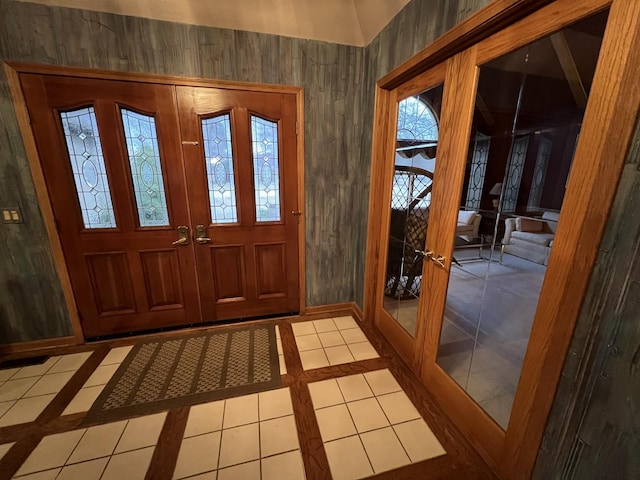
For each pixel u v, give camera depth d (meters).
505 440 1.20
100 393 1.73
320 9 1.96
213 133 2.14
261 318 2.62
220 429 1.50
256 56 2.05
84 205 2.04
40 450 1.38
